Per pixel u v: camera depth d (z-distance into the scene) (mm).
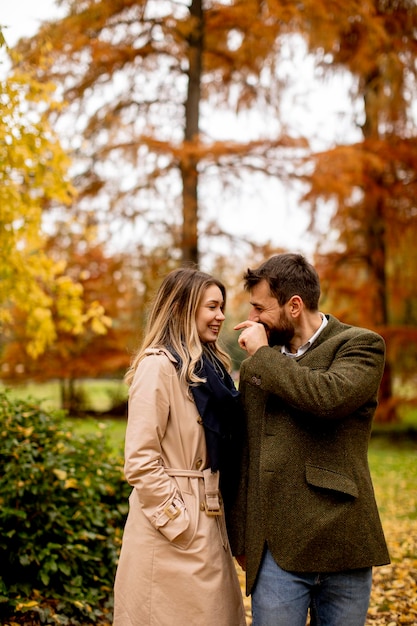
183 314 2438
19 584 3227
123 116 10664
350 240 12039
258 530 2152
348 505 2078
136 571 2234
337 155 9547
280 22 9656
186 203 10422
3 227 4293
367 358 2139
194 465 2326
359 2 9922
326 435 2137
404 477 9070
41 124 4250
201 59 10953
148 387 2266
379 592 4184
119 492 3986
